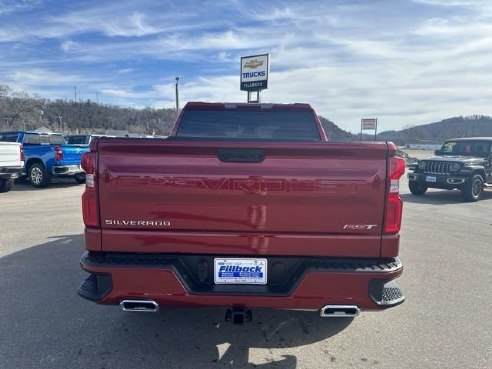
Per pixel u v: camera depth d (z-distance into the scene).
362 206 2.59
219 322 3.61
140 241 2.64
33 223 7.71
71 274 4.79
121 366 2.86
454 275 5.02
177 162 2.58
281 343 3.25
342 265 2.63
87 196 2.62
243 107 4.56
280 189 2.58
